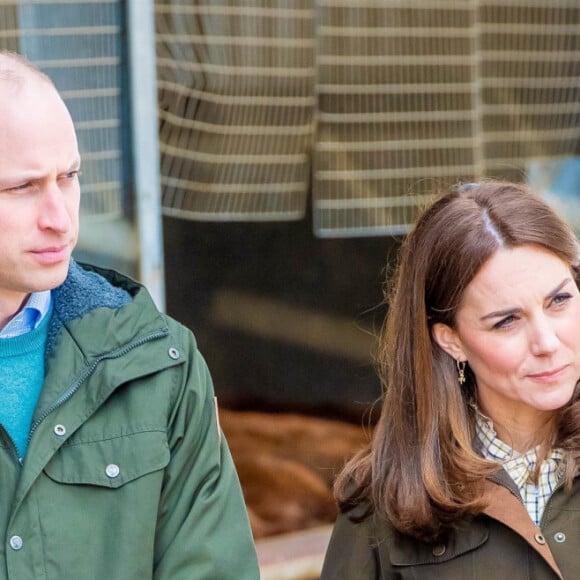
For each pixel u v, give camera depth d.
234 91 13.91
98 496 6.68
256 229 15.32
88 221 12.72
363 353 16.64
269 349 15.85
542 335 7.25
